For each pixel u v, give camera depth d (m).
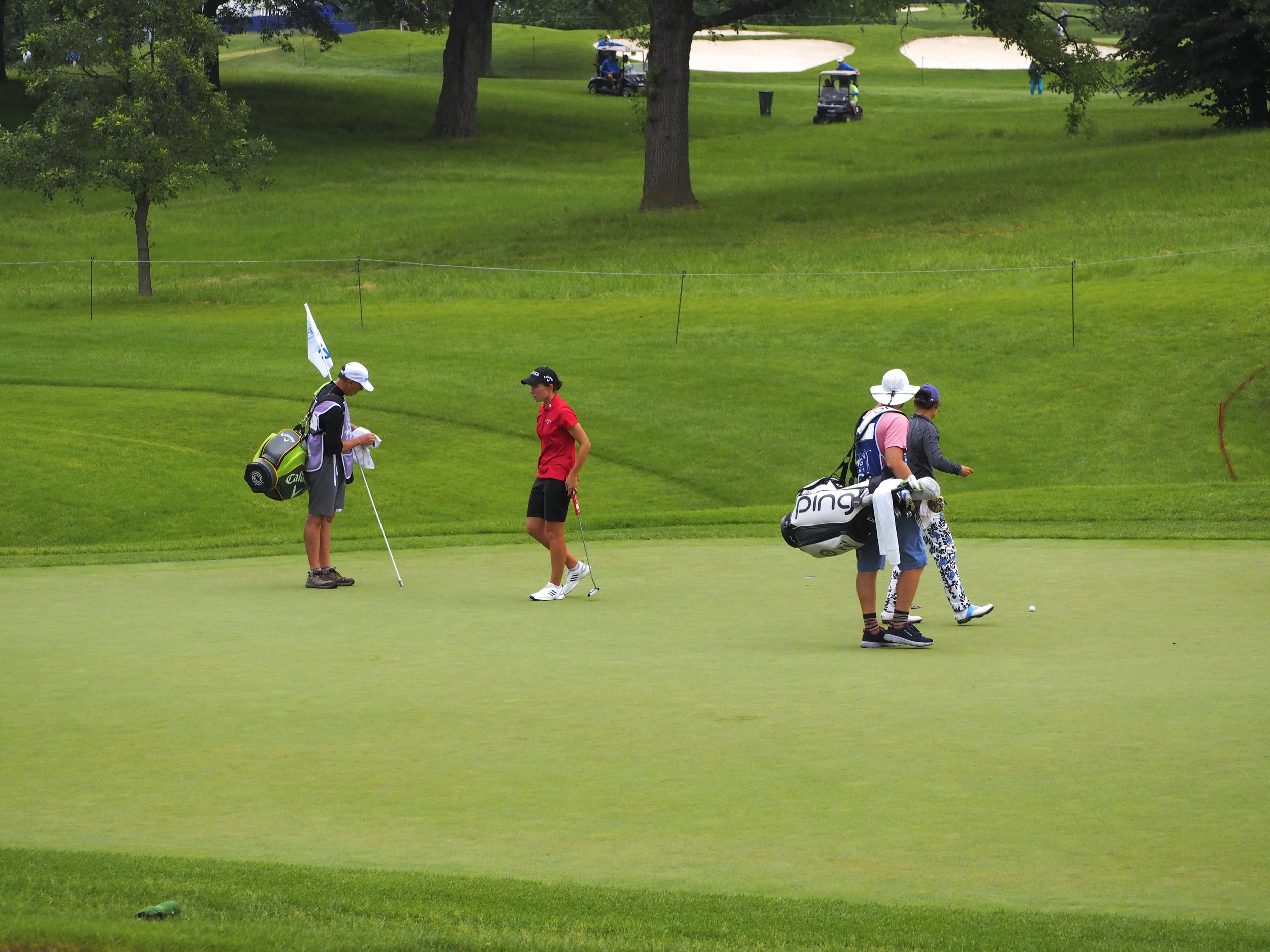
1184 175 174.50
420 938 15.70
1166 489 63.53
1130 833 19.39
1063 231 152.75
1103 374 97.75
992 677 29.58
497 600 41.47
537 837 19.72
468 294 139.25
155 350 113.06
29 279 160.00
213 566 49.94
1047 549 48.94
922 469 37.25
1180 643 32.88
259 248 176.00
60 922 15.86
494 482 82.38
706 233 168.88
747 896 17.17
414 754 24.02
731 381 101.44
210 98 144.12
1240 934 15.62
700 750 24.08
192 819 20.70
